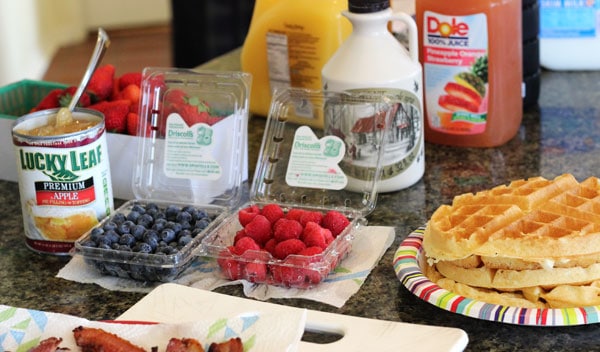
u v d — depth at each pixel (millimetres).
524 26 1733
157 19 5523
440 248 1120
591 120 1737
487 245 1076
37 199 1293
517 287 1069
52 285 1242
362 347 1015
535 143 1646
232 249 1207
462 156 1612
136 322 1048
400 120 1429
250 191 1442
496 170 1543
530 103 1816
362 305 1146
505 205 1160
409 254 1172
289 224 1217
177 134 1440
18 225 1440
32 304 1194
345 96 1400
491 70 1570
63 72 4770
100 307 1182
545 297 1058
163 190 1449
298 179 1398
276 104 1446
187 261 1226
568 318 1009
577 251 1050
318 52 1673
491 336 1053
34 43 4738
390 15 1413
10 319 1054
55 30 5199
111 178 1495
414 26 1421
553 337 1041
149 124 1462
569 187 1226
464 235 1107
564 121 1742
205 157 1429
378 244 1281
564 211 1145
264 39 1744
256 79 1801
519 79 1638
